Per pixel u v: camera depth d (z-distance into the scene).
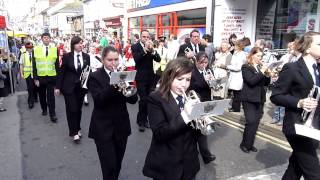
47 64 7.19
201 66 4.71
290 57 5.92
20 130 6.62
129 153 5.23
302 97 2.95
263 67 5.00
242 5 11.42
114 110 3.62
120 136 3.71
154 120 2.48
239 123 6.87
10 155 5.22
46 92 7.68
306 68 2.95
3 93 8.51
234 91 7.47
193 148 2.57
